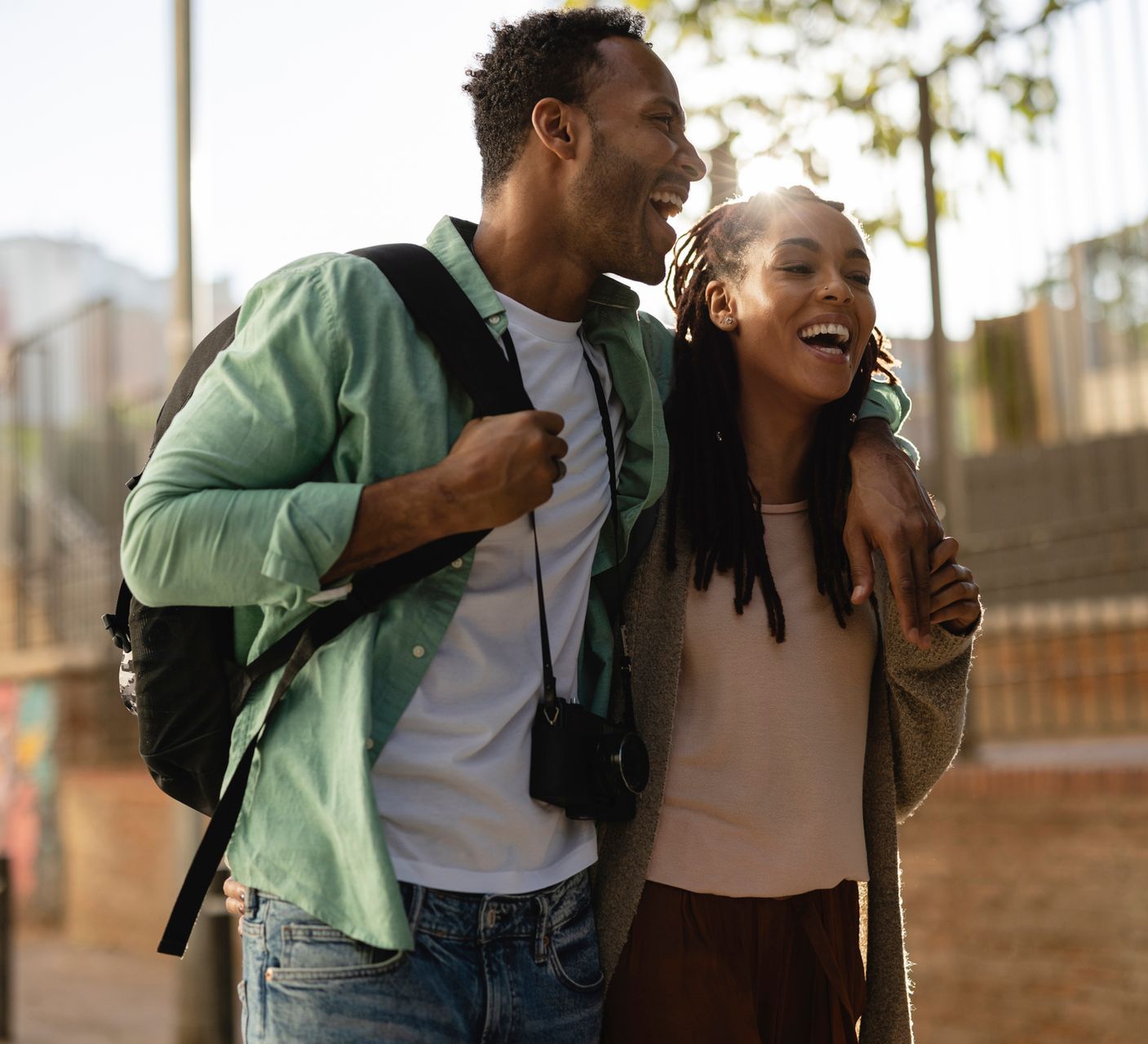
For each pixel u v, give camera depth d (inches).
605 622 99.0
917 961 218.1
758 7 265.6
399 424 84.8
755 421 103.6
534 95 91.0
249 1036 84.6
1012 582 287.0
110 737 427.5
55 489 458.9
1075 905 200.7
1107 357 270.5
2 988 288.0
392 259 88.3
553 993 89.1
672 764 100.0
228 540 78.7
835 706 101.6
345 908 80.2
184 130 247.6
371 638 83.3
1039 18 224.8
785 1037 100.3
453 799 84.6
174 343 245.3
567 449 80.6
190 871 82.6
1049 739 249.9
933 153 235.1
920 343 246.2
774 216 100.3
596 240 91.7
